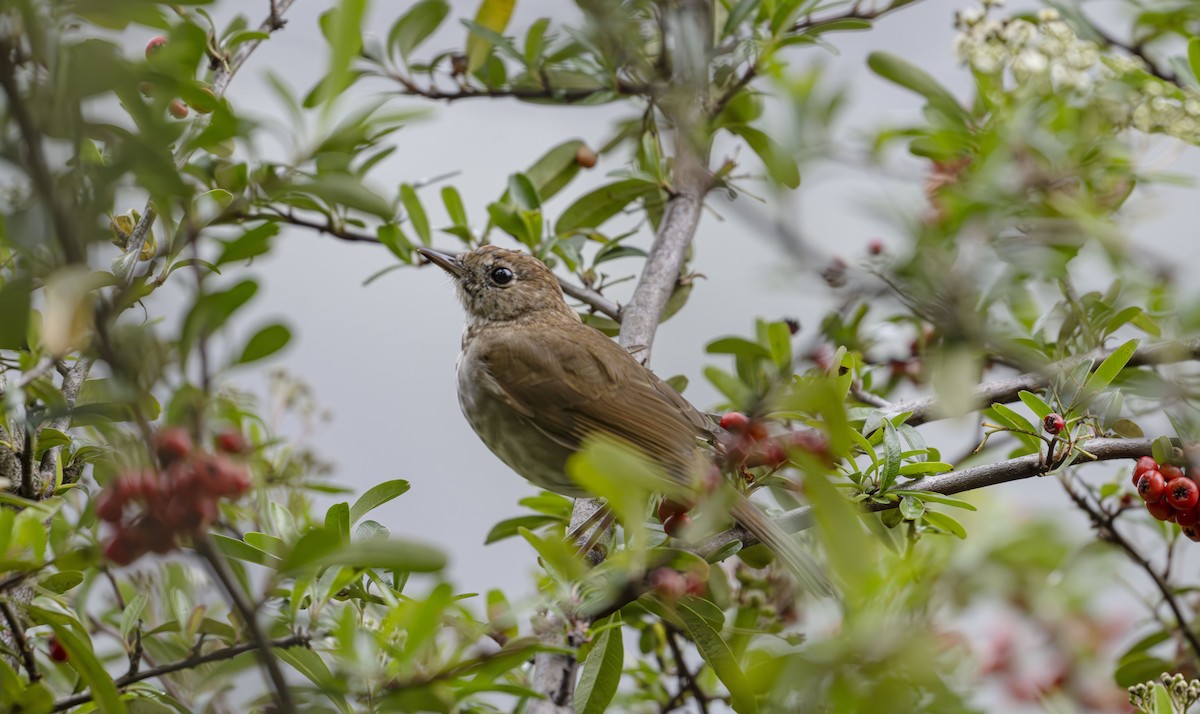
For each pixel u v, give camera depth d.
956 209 8.41
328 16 9.89
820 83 8.05
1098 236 8.83
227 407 7.84
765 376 10.26
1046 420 8.00
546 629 7.02
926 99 10.66
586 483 6.00
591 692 7.91
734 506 8.02
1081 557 10.23
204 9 8.70
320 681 6.87
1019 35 9.80
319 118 5.49
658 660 10.54
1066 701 9.85
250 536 7.42
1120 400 8.23
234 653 6.84
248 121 6.68
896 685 6.78
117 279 6.63
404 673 6.46
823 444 7.52
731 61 10.66
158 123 6.08
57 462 8.14
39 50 5.53
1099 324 9.55
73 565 6.44
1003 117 9.70
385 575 8.03
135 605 7.94
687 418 10.90
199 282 6.31
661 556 7.18
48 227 5.73
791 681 6.79
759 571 10.05
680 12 10.08
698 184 11.43
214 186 9.37
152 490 5.47
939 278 7.60
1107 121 9.86
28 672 6.95
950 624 8.80
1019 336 9.95
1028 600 10.03
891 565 8.46
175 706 7.68
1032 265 9.02
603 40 10.50
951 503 8.03
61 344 5.28
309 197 10.37
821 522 5.13
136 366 5.47
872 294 7.64
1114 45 11.07
